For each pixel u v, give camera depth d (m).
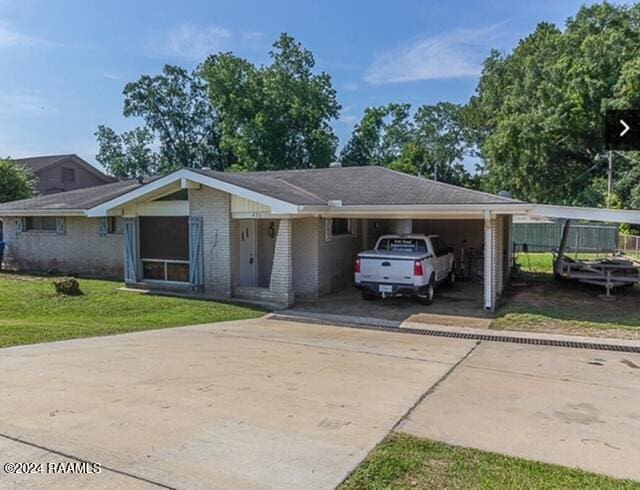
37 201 19.80
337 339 8.71
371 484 3.33
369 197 12.88
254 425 4.32
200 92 47.12
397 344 8.39
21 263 19.41
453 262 15.52
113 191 19.39
